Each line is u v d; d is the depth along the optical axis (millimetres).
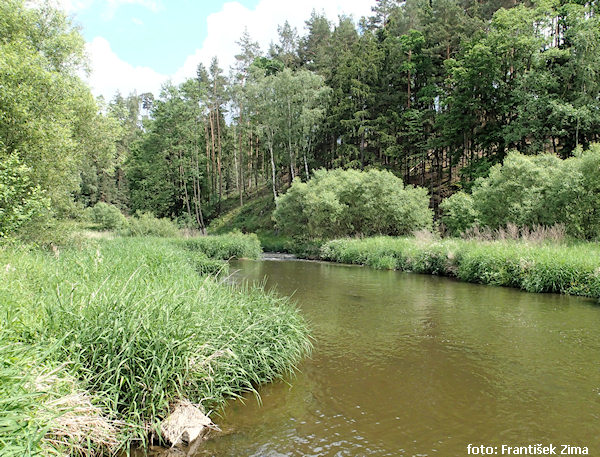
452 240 18250
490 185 19906
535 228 16656
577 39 25297
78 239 13414
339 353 6664
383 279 14977
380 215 26125
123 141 61906
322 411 4645
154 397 3998
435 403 4859
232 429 4203
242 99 43781
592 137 27328
